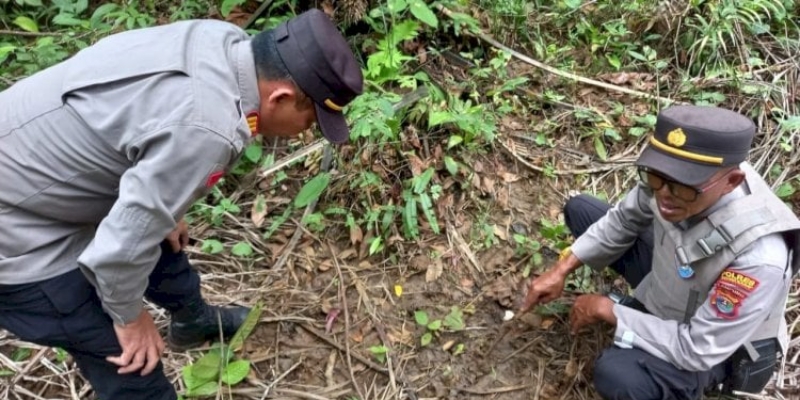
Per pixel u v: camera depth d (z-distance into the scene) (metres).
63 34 3.45
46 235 1.70
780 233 1.95
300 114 1.66
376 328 2.63
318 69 1.56
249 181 3.04
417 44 3.50
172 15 3.52
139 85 1.53
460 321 2.66
